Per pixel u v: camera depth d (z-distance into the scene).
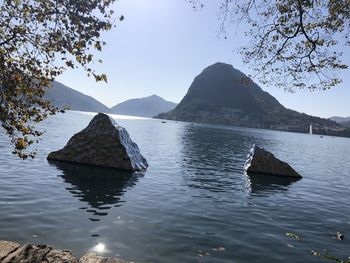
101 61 9.68
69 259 9.41
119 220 15.39
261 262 11.99
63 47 9.45
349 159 72.88
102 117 32.72
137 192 21.70
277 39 12.40
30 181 21.83
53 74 9.91
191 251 12.42
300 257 12.77
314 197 25.55
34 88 9.77
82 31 9.36
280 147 90.12
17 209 15.48
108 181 24.42
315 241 14.87
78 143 31.69
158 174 29.88
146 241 13.02
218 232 14.95
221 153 56.56
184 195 22.09
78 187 21.53
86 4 9.27
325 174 41.66
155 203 19.20
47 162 29.77
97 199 18.92
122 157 30.39
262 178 32.84
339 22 11.46
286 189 27.94
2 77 9.26
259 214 18.88
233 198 22.64
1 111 9.08
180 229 14.87
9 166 26.27
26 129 9.65
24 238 12.17
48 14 9.41
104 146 31.03
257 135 163.38
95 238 12.85
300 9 11.23
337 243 14.84
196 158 46.16
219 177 31.34
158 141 72.06
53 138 52.75
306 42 12.40
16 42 9.55
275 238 14.80
